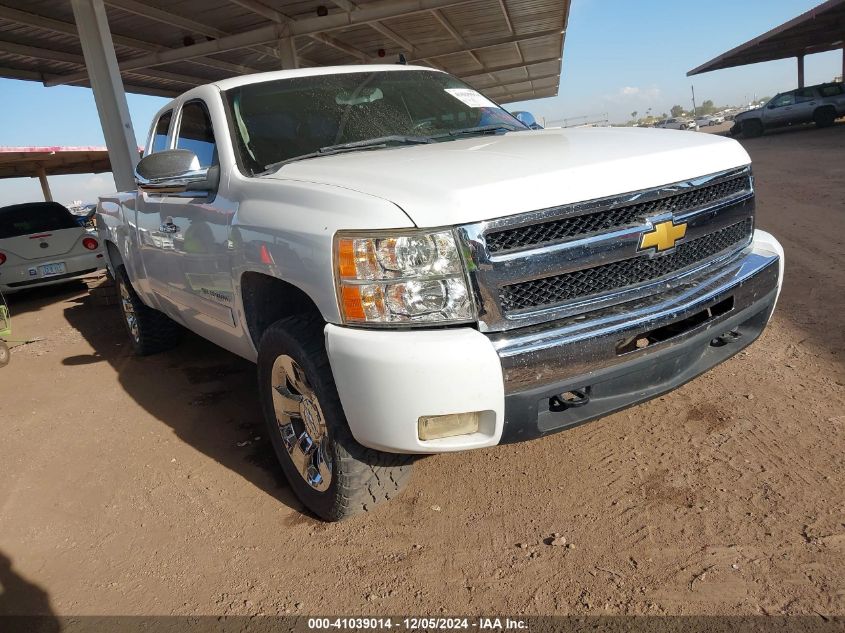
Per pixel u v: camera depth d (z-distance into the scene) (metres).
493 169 2.49
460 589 2.39
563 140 3.01
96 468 3.73
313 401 2.73
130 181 9.66
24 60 13.54
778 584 2.19
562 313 2.38
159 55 14.04
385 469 2.68
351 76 3.94
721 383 3.68
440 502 2.95
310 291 2.50
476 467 3.21
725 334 3.03
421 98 3.91
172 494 3.34
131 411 4.53
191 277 3.66
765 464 2.87
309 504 2.95
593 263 2.41
